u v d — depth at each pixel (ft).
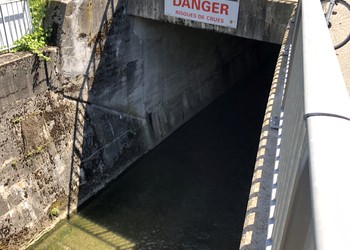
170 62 43.06
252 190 11.56
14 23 27.68
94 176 35.76
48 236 31.55
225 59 54.60
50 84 29.78
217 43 51.26
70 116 32.35
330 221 3.19
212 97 52.60
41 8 29.73
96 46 33.22
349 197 3.43
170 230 33.24
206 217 34.58
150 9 34.96
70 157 32.91
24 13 28.22
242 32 32.09
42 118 29.68
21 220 29.22
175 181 38.83
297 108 7.86
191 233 32.99
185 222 34.04
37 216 30.53
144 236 32.58
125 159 39.40
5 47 27.45
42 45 29.14
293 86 10.32
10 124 27.22
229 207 35.68
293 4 29.09
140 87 39.86
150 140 42.47
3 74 25.84
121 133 38.50
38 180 30.19
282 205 7.70
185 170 40.42
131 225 33.58
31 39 28.58
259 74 61.62
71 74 31.55
